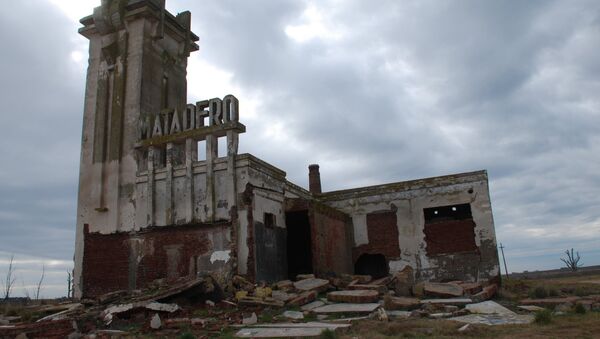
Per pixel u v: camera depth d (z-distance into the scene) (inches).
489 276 839.7
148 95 816.3
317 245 740.0
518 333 373.4
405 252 905.5
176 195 728.3
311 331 392.2
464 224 878.4
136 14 832.3
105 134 807.1
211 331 430.0
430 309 531.8
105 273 745.0
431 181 916.6
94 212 778.8
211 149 721.0
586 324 407.5
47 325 441.1
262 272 677.9
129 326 478.6
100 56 853.8
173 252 704.4
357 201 963.3
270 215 737.6
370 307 526.6
